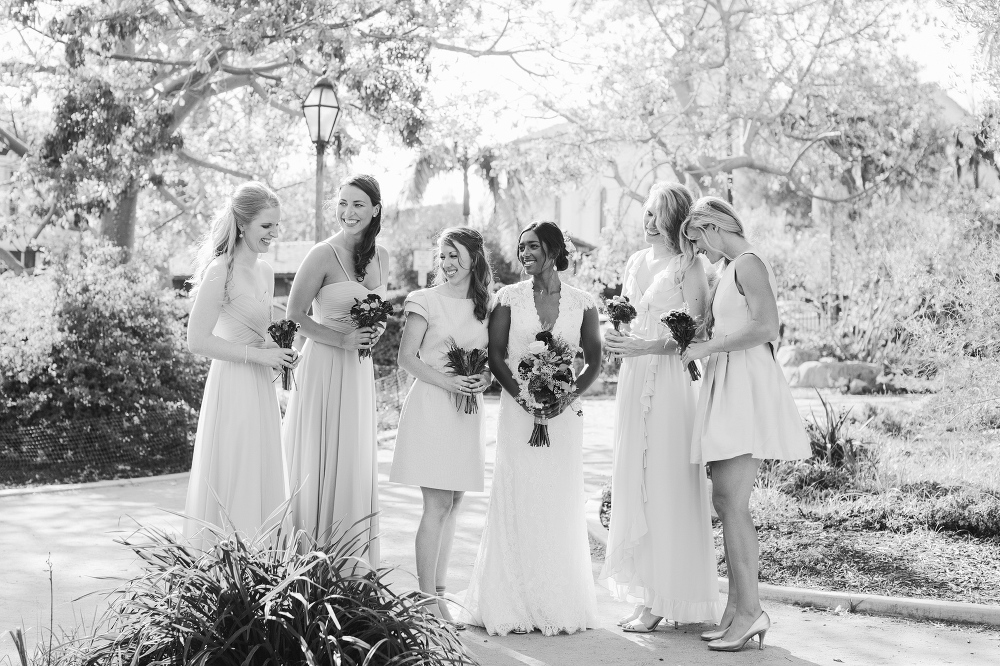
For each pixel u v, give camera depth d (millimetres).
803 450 4809
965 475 8117
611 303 5094
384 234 33312
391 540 7445
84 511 8562
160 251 25453
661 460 5090
